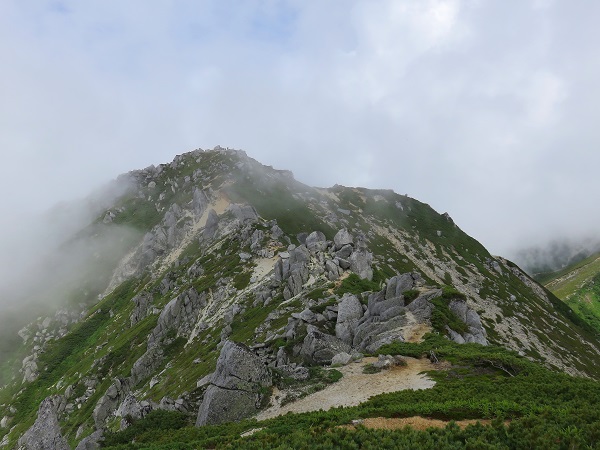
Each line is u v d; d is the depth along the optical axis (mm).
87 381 113688
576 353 149625
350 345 56375
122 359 116875
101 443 39031
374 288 81312
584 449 16906
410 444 19016
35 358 155125
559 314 190250
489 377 36094
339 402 34781
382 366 41312
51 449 38688
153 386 88125
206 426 34875
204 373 71625
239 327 87812
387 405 28203
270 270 115250
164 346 105250
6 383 153250
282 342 58750
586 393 26656
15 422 126312
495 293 184375
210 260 144750
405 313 56531
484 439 18766
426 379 36906
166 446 28469
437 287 63031
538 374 33750
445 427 21141
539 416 21344
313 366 47594
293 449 20625
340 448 20125
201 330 103500
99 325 169250
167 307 117188
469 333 55031
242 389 38875
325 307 66188
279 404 37469
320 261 97688
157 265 191125
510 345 138250
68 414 105812
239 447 23422
